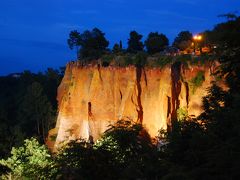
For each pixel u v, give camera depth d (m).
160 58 57.19
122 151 17.41
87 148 16.12
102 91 60.72
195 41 59.44
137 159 17.09
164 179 14.47
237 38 20.16
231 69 20.19
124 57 60.53
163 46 67.94
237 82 19.73
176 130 18.92
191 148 16.52
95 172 15.78
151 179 15.87
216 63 49.16
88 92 62.53
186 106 52.28
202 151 16.02
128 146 17.72
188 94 52.88
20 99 90.06
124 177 15.75
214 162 14.48
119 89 59.16
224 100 19.72
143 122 56.19
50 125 79.75
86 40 72.06
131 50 69.88
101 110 60.34
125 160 17.11
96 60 64.94
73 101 64.38
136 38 71.00
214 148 15.19
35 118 80.25
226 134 16.19
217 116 17.31
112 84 60.16
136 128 18.72
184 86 53.00
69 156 15.91
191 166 15.91
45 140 75.12
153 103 55.72
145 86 57.34
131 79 58.06
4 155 65.94
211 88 20.55
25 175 17.20
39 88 81.00
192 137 17.06
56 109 85.38
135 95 57.12
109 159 16.47
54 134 68.19
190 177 14.45
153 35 70.38
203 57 52.62
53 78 97.69
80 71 65.12
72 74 67.31
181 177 14.36
